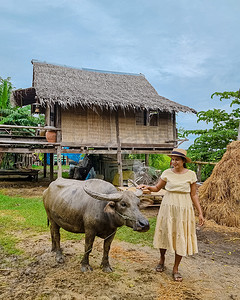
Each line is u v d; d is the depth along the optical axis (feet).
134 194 11.02
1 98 58.03
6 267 12.67
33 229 18.44
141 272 12.39
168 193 11.91
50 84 38.68
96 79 46.75
